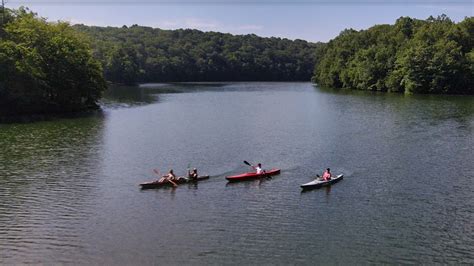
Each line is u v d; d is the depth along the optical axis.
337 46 198.62
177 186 44.06
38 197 40.56
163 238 32.47
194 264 28.83
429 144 62.03
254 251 30.58
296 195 41.56
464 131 71.56
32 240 32.06
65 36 97.19
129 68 186.75
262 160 54.12
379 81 160.62
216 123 81.88
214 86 195.50
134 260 29.34
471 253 30.34
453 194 41.59
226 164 52.34
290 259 29.52
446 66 144.25
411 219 35.84
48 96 89.06
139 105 109.88
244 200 40.25
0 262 28.88
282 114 95.00
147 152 57.53
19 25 92.50
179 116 90.88
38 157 54.12
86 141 63.53
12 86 80.00
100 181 45.34
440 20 173.75
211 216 36.53
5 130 70.31
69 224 34.78
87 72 95.94
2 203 39.00
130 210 37.75
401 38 166.50
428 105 109.38
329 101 123.19
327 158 54.91
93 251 30.52
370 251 30.61
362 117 88.88
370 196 41.22
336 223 35.12
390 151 58.16
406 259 29.55
